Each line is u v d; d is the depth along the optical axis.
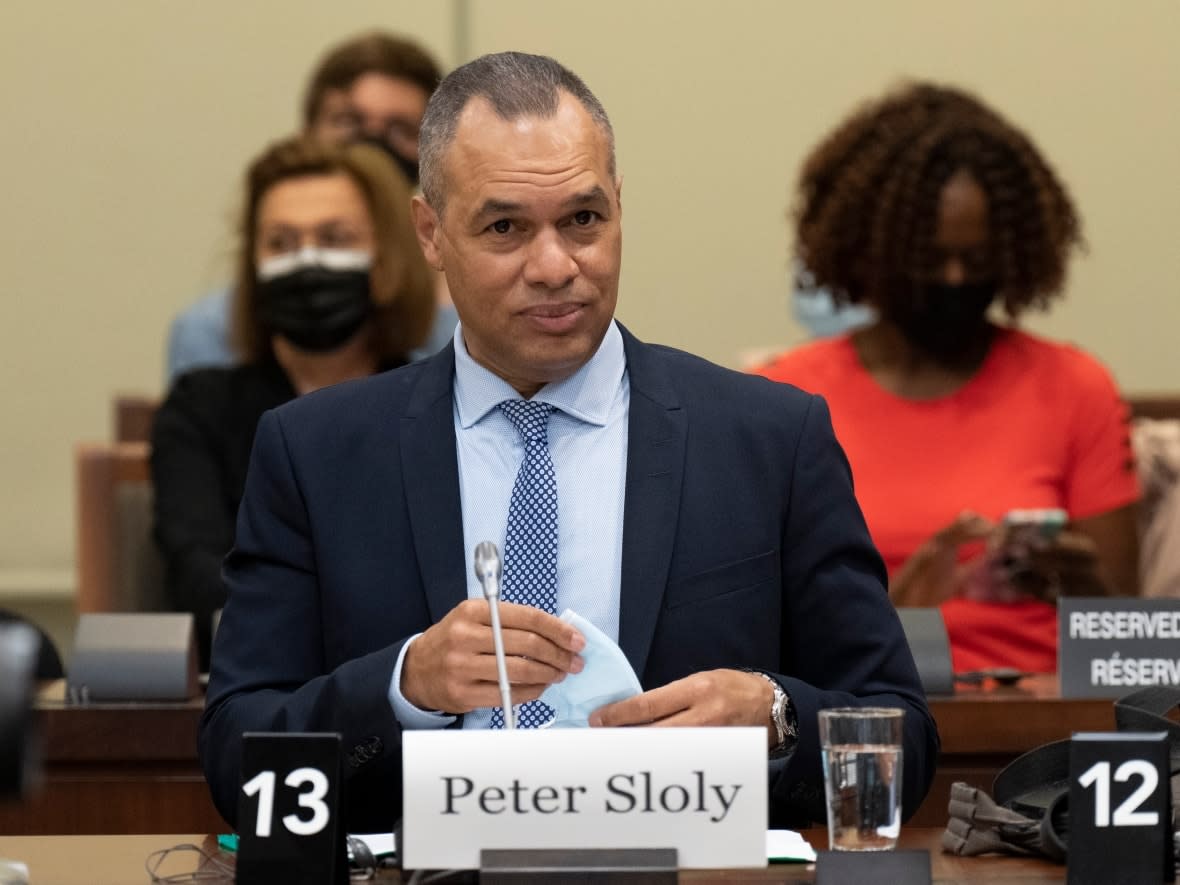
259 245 8.36
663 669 4.80
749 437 4.99
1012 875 4.06
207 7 12.73
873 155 8.08
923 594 7.56
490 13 12.80
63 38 12.68
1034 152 8.04
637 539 4.85
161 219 12.70
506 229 4.70
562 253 4.66
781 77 12.85
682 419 4.99
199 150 12.73
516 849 3.84
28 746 3.38
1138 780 3.85
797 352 8.30
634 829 3.85
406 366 5.20
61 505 12.63
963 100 8.20
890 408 7.98
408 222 8.40
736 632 4.84
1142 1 12.83
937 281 7.84
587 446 4.97
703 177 12.85
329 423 5.06
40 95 12.69
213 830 6.34
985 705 6.27
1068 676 6.31
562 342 4.75
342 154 8.37
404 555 4.90
